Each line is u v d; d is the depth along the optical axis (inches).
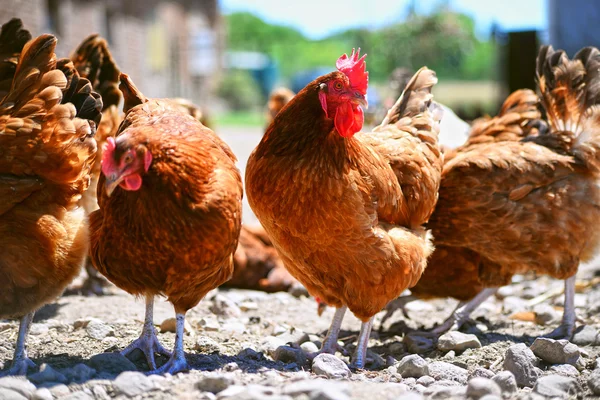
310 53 675.4
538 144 54.8
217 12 366.0
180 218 41.3
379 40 337.1
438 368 45.4
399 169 49.2
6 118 42.2
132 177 40.5
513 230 52.5
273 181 44.9
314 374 43.9
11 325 51.5
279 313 61.1
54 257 42.0
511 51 117.2
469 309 56.1
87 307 57.1
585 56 56.3
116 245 42.3
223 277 44.5
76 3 166.6
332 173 44.4
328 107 44.3
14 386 38.5
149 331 45.6
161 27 263.0
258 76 482.9
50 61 43.9
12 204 41.5
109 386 39.8
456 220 53.2
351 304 47.1
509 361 44.6
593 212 53.3
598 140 53.4
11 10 115.6
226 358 46.7
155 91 254.2
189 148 42.1
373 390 40.0
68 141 42.5
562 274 53.6
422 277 56.4
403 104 54.1
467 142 57.9
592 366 46.5
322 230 44.9
